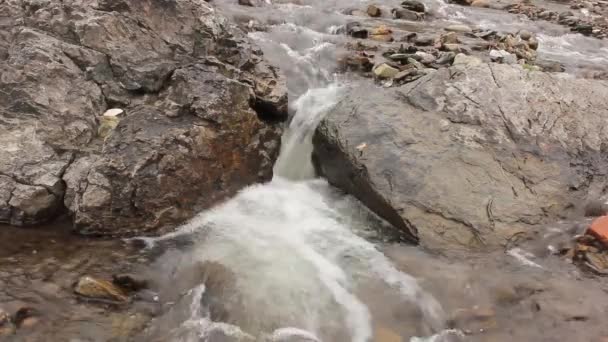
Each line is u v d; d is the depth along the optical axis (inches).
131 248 221.0
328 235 242.2
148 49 291.0
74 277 198.4
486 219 244.7
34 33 268.5
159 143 235.6
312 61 379.9
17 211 223.8
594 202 262.5
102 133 256.7
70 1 289.7
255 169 272.2
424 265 224.8
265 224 245.4
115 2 292.7
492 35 489.7
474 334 190.7
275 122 303.9
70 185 232.1
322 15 494.3
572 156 280.5
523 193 257.8
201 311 190.2
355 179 267.3
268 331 183.5
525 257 231.6
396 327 192.1
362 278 214.7
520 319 197.2
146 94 277.4
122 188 226.4
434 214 244.8
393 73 357.7
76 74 265.3
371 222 256.1
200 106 251.4
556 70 417.4
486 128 282.0
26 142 237.6
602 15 705.0
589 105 307.1
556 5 759.1
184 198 239.9
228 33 317.4
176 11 304.3
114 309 186.9
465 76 305.9
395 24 510.3
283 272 212.1
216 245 226.7
